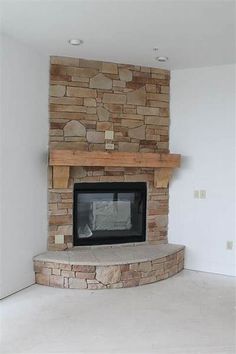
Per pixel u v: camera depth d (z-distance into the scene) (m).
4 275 3.32
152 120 4.29
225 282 3.87
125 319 2.92
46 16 2.79
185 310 3.12
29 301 3.26
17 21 2.89
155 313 3.04
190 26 2.95
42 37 3.27
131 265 3.68
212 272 4.21
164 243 4.38
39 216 3.80
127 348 2.46
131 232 4.34
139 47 3.51
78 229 4.13
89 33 3.15
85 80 3.97
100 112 4.04
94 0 2.50
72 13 2.72
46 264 3.66
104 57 3.87
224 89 4.11
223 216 4.16
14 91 3.39
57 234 3.94
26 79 3.54
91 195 4.16
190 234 4.33
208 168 4.22
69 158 3.70
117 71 4.09
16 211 3.46
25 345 2.48
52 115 3.87
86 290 3.56
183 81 4.32
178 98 4.34
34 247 3.73
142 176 4.29
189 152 4.32
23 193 3.54
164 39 3.27
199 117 4.25
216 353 2.40
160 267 3.88
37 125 3.72
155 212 4.36
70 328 2.75
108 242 4.21
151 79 4.26
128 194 4.33
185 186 4.35
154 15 2.73
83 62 3.95
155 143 4.32
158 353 2.39
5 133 3.29
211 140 4.20
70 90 3.91
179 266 4.22
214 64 4.08
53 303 3.22
